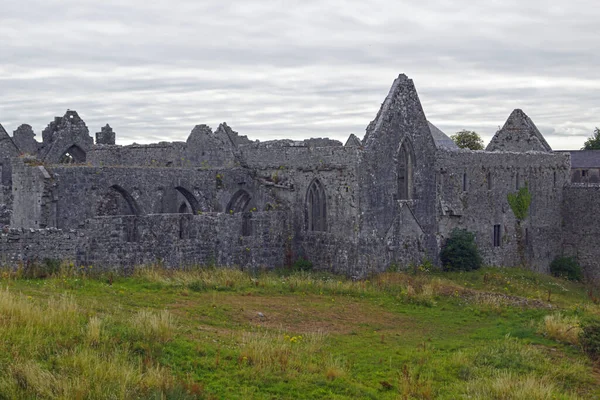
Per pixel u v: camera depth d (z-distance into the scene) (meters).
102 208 44.38
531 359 25.25
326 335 27.42
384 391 21.36
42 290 28.58
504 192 50.84
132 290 31.81
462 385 21.98
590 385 23.50
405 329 30.58
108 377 18.55
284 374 21.30
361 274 41.75
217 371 20.89
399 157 44.50
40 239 33.38
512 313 34.59
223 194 46.28
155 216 37.66
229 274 37.44
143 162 54.81
